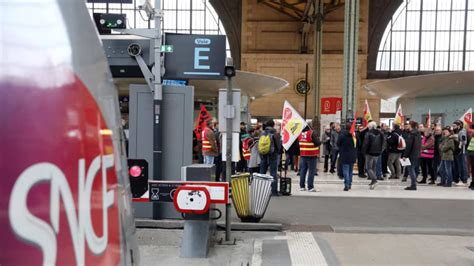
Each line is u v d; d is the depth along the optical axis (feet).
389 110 118.73
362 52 116.06
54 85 3.53
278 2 107.04
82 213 3.71
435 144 38.83
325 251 17.30
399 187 36.42
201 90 70.74
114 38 21.09
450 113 67.56
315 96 95.76
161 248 17.21
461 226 21.99
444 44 122.93
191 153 21.42
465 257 16.65
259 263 15.67
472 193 33.12
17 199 3.03
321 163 64.90
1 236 2.93
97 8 82.12
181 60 21.39
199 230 16.57
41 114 3.34
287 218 23.34
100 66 4.70
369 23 119.03
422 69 123.13
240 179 21.40
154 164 20.88
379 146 34.73
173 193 16.10
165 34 21.31
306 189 34.12
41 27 3.59
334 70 114.11
